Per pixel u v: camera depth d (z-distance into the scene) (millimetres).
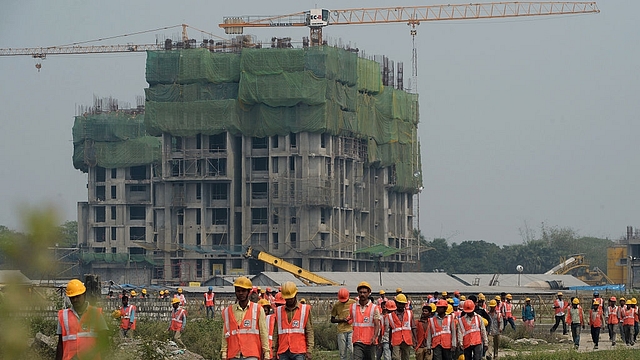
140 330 55906
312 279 178875
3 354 10172
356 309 33812
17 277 10047
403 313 37500
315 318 100750
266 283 175000
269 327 28312
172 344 51406
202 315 91250
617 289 166125
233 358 24109
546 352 56219
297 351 28016
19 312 10164
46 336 30844
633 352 55438
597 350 60281
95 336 13086
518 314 117375
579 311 63531
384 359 37438
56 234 10133
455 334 38438
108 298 81312
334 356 55906
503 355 56500
